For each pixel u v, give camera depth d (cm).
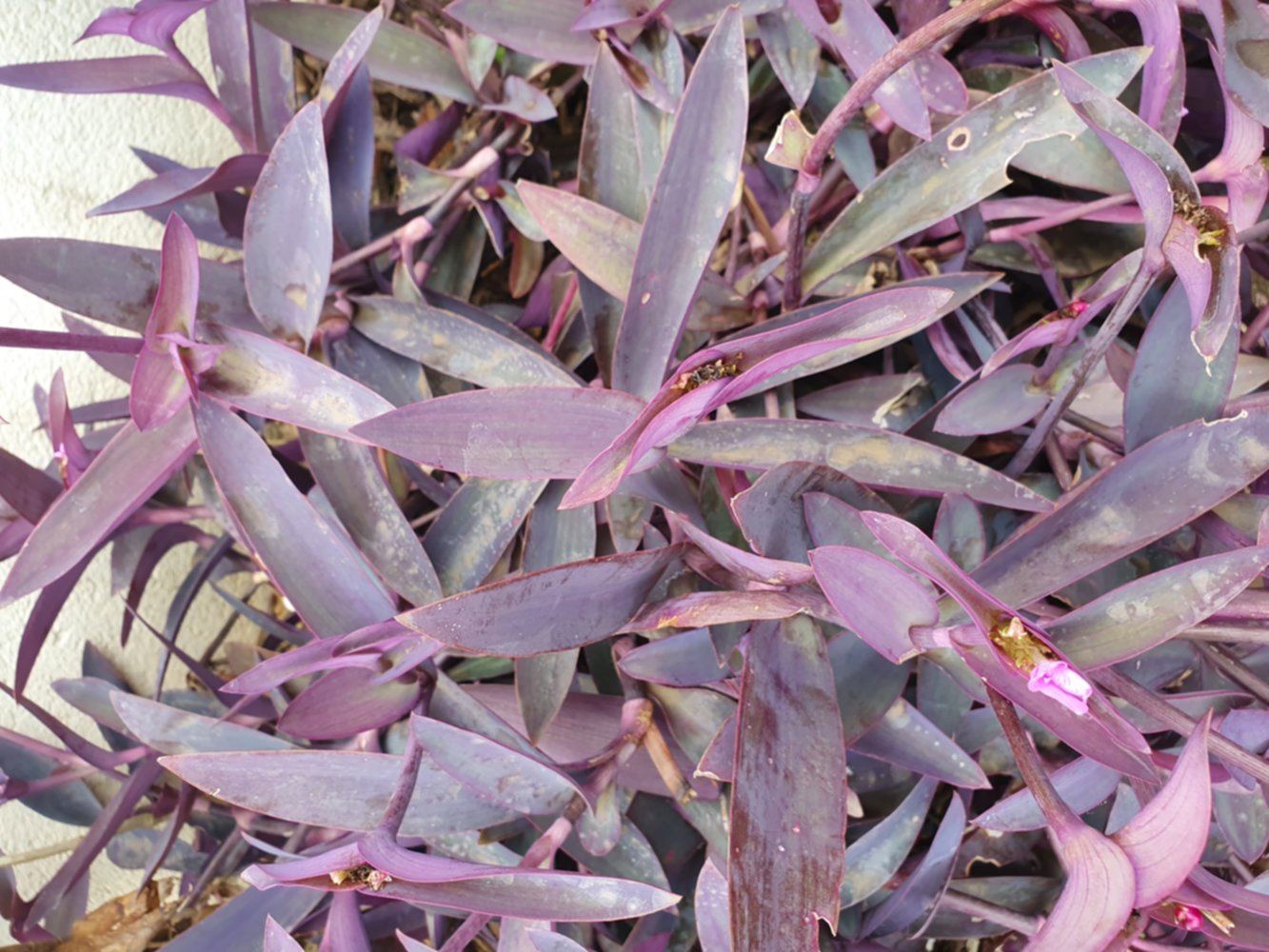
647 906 31
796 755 32
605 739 43
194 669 51
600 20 43
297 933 47
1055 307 52
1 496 44
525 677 40
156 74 46
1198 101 47
